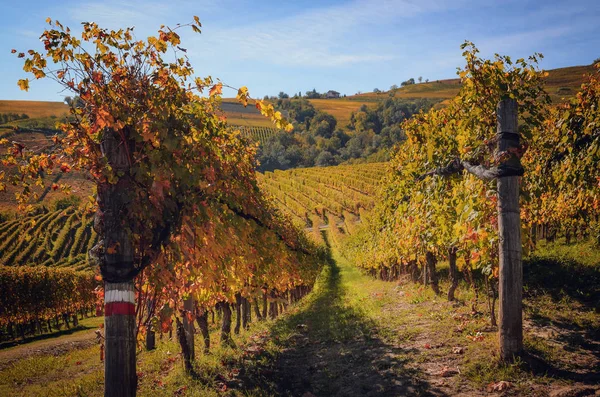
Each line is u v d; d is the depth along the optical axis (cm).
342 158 15725
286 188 8950
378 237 1898
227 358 723
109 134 400
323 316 1198
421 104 18462
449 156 755
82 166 395
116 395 377
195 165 475
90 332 2388
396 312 998
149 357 952
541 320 659
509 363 488
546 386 430
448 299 976
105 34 416
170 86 459
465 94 608
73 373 1053
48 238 5238
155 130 412
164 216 443
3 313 2439
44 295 2652
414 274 1641
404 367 559
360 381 548
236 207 634
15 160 410
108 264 391
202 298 635
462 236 632
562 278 904
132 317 396
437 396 452
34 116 11050
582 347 524
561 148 782
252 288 763
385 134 16000
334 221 6738
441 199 803
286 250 1038
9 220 5197
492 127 594
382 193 1545
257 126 17088
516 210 507
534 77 541
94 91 400
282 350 809
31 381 1010
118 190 399
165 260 450
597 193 751
